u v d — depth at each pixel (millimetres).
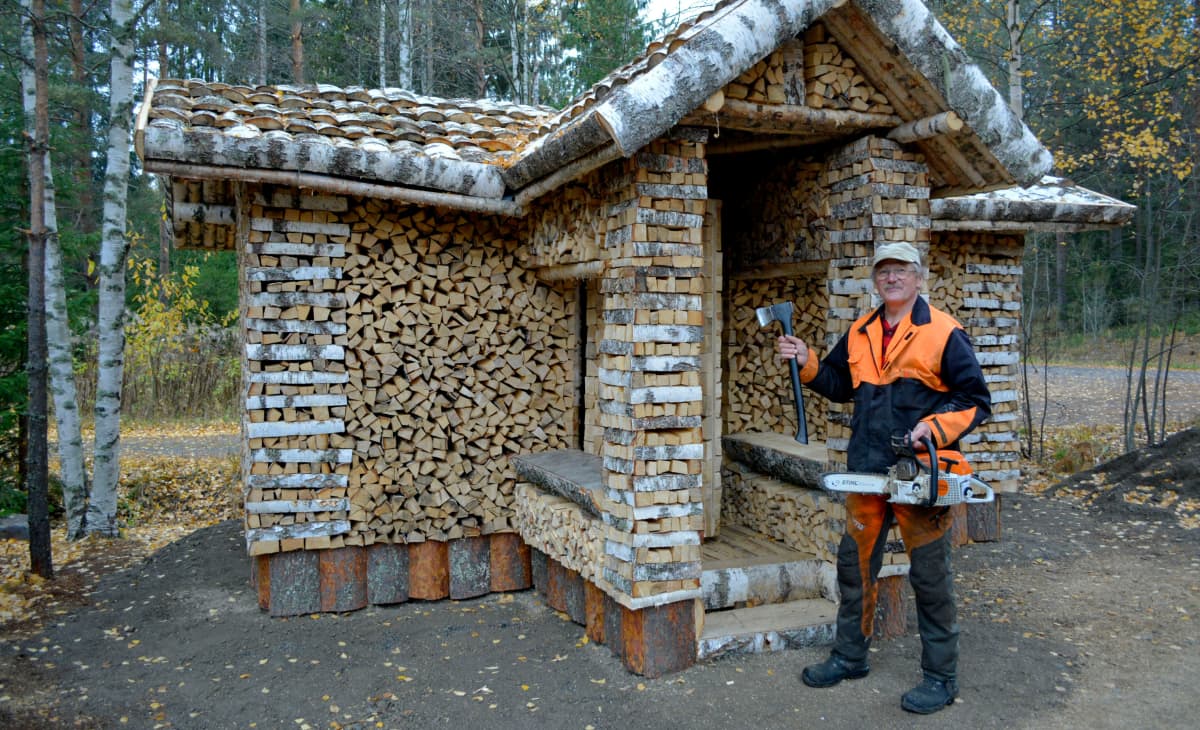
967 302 6816
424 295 5324
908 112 4301
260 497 4953
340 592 5168
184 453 12008
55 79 11312
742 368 5953
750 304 5914
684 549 4039
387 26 19094
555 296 5656
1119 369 19359
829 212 4656
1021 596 5234
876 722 3553
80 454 8000
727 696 3814
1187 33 11758
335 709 3895
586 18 17078
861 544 3805
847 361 3918
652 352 3971
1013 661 4160
